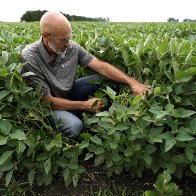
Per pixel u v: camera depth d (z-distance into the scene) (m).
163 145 0.93
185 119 0.94
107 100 1.13
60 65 1.10
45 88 1.05
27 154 0.93
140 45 1.10
